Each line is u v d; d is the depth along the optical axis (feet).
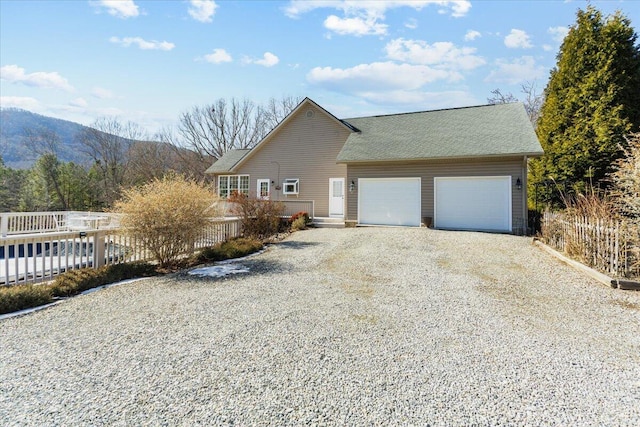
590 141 43.96
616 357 12.25
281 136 64.85
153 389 10.31
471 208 45.42
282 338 13.96
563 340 13.69
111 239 27.68
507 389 10.20
